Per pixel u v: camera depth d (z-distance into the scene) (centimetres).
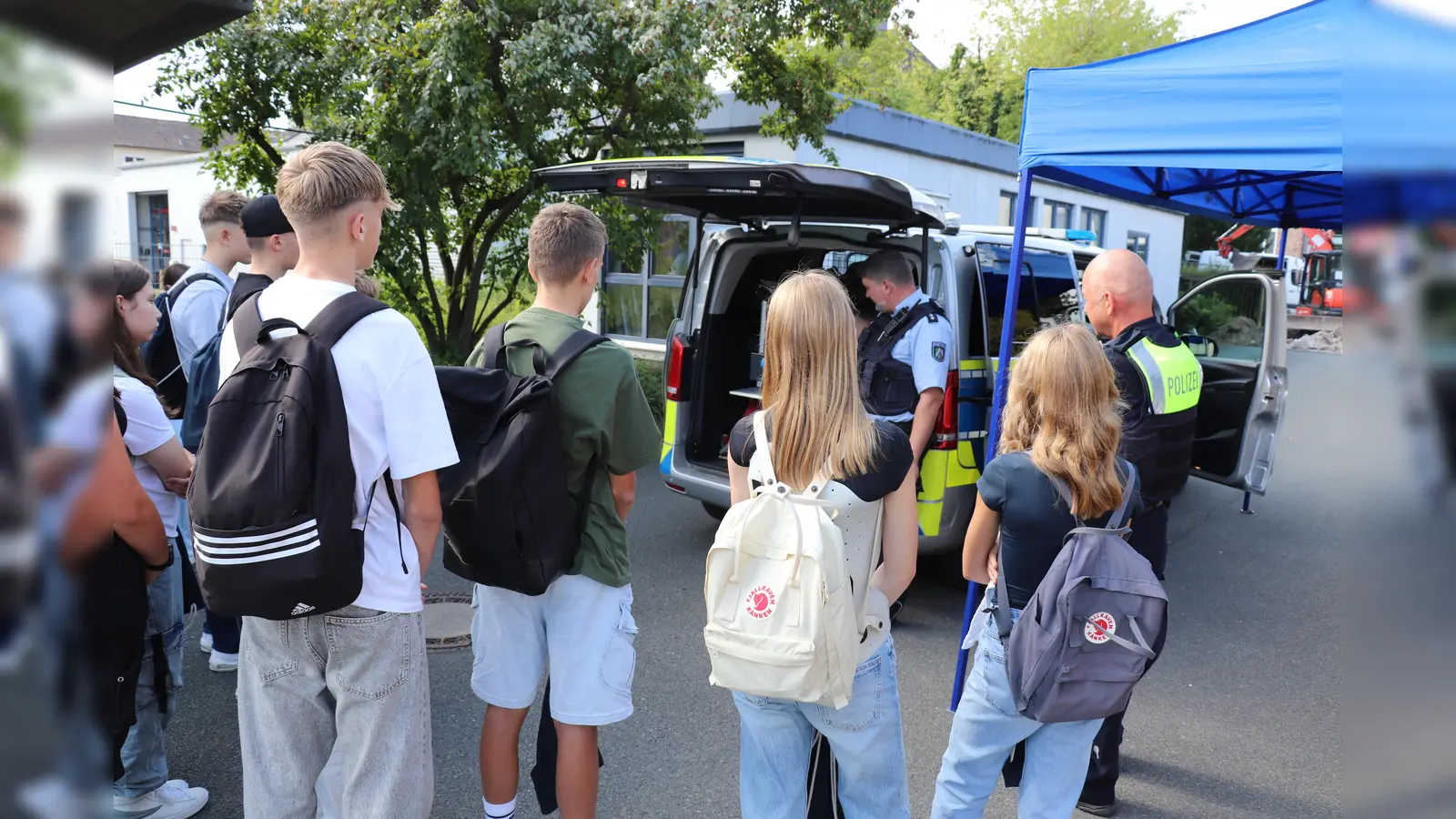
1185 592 511
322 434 167
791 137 949
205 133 782
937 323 406
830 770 214
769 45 859
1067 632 197
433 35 708
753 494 198
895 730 206
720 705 356
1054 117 321
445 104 740
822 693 182
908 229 451
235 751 311
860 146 1200
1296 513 678
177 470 253
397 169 750
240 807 280
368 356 178
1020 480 210
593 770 238
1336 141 263
